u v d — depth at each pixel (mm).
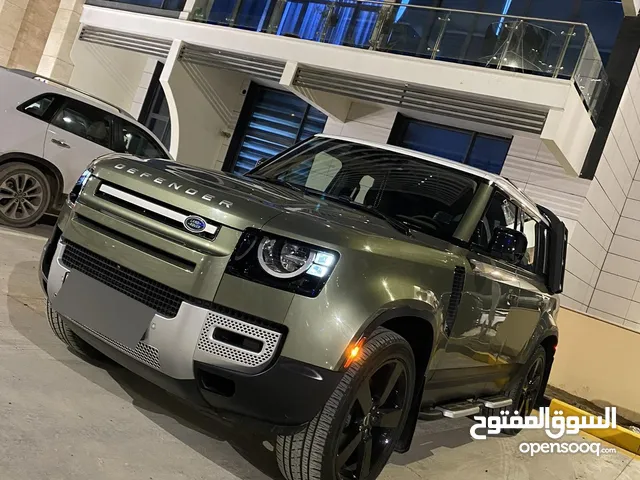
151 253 2566
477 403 3973
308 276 2414
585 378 8352
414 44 10484
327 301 2391
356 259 2488
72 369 3125
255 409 2393
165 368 2467
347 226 2652
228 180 3002
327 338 2361
